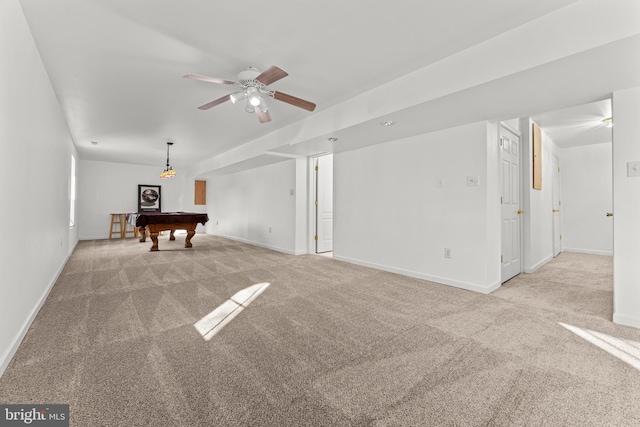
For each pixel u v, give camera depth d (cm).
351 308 269
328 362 176
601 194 568
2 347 164
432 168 367
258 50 241
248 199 727
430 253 369
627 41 169
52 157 318
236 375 161
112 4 186
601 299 296
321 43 231
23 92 200
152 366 169
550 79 219
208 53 246
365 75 286
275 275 396
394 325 230
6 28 165
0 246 160
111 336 208
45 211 285
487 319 243
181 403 138
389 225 421
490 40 224
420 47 237
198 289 328
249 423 126
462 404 138
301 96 337
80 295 301
